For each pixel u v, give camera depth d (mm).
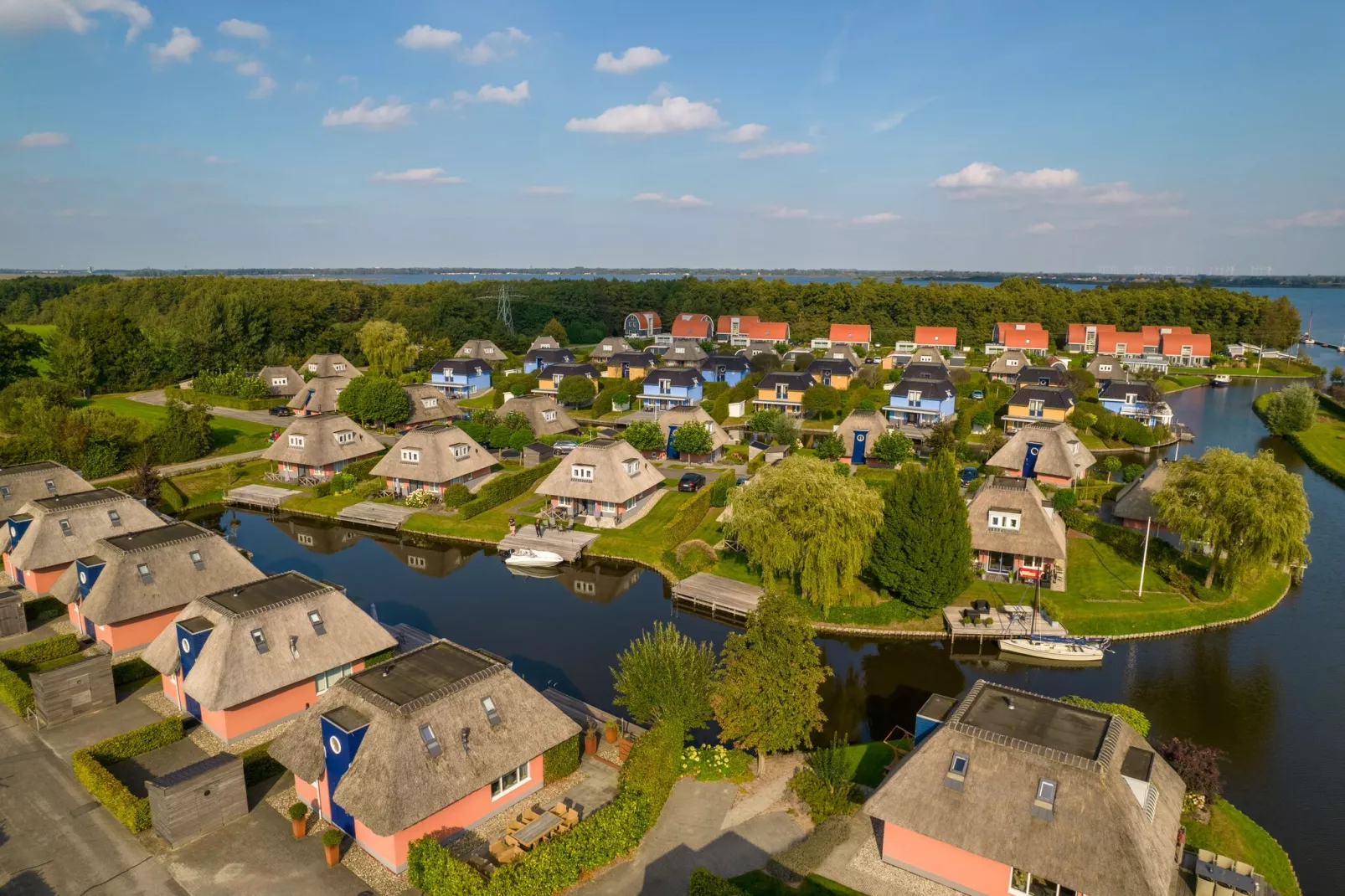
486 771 29219
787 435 92500
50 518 50469
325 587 39781
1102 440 102875
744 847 29234
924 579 49500
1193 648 49875
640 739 32688
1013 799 26000
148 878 27203
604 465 69875
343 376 115812
